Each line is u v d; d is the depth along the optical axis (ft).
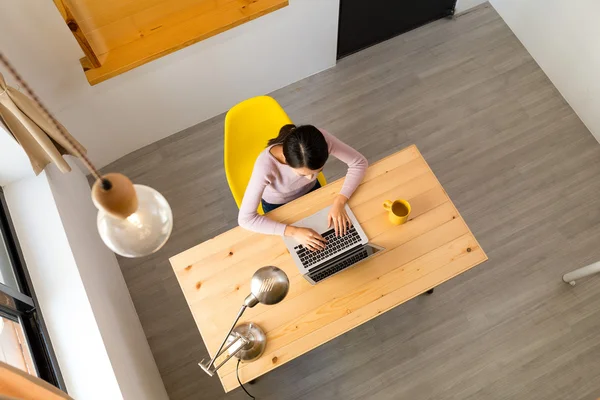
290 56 10.84
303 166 6.51
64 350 7.41
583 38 10.11
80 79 8.96
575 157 10.86
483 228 10.39
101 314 7.89
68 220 8.32
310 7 9.83
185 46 9.12
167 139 11.28
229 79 10.61
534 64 11.71
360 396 9.43
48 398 4.95
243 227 7.46
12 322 7.02
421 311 9.87
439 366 9.53
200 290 7.27
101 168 11.05
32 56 8.18
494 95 11.44
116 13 8.64
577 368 9.41
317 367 9.61
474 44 11.91
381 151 11.05
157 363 9.73
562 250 10.17
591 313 9.75
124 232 3.80
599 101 10.38
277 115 8.21
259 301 6.15
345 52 11.81
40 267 7.75
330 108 11.44
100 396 7.22
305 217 7.54
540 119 11.20
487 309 9.84
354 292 7.15
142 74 9.41
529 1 11.03
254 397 9.48
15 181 8.20
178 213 10.72
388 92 11.53
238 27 9.44
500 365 9.48
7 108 6.83
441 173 10.84
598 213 10.40
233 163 8.39
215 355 6.50
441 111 11.34
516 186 10.68
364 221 7.53
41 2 7.61
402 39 11.97
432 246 7.34
